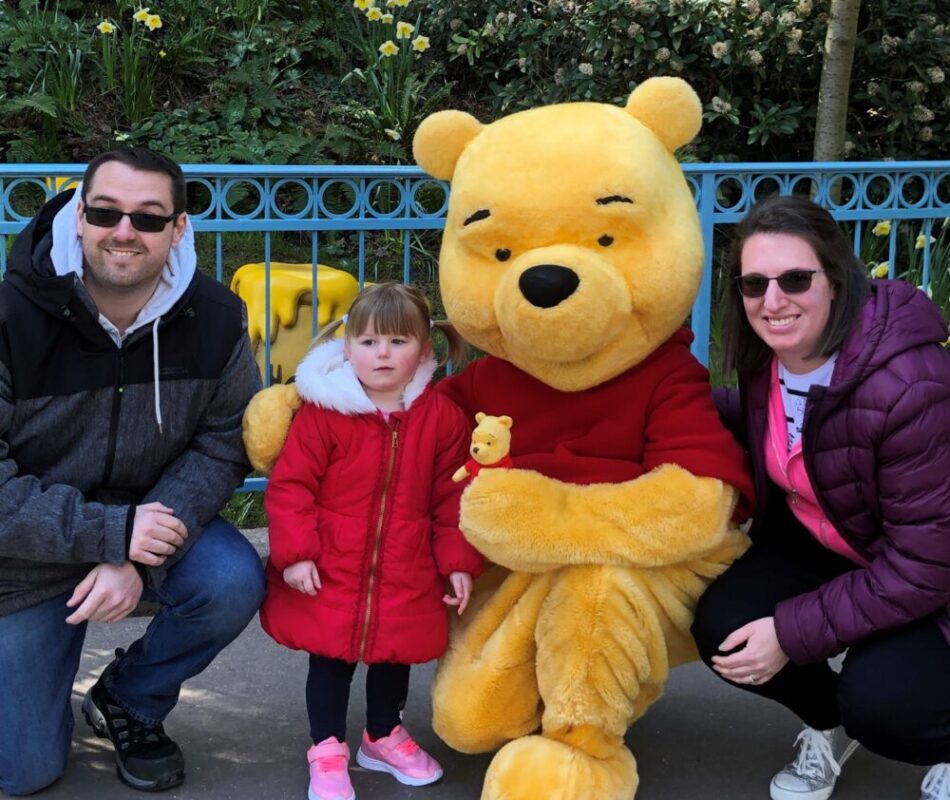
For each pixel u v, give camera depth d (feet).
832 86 18.71
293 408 8.76
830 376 7.94
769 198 8.11
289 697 10.32
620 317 7.86
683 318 8.31
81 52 21.21
